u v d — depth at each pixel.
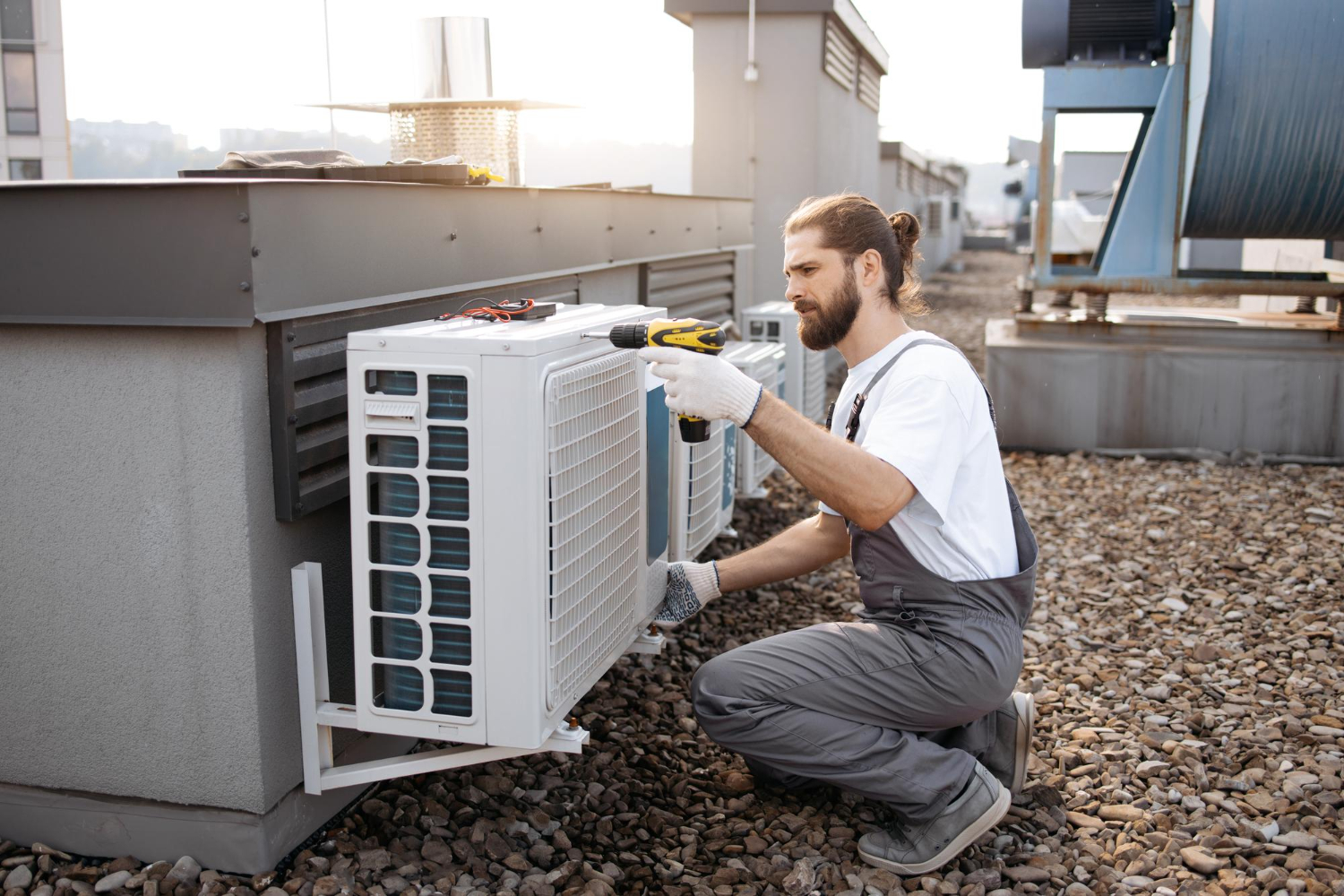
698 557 4.71
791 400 5.44
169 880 2.42
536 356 2.15
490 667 2.26
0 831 2.59
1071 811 2.88
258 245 2.14
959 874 2.55
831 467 2.35
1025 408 7.09
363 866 2.49
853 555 2.71
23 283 2.28
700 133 9.21
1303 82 6.23
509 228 3.31
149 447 2.32
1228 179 6.62
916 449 2.40
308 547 2.52
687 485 3.25
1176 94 6.85
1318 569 4.75
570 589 2.37
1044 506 5.86
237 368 2.24
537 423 2.16
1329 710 3.43
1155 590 4.57
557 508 2.27
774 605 4.34
